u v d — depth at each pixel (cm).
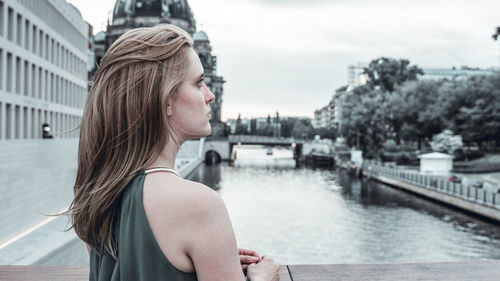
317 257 2542
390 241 2861
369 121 7538
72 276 239
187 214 112
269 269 149
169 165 127
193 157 10256
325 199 4781
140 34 127
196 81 132
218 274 112
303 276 216
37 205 1977
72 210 128
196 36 13050
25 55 3631
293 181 6625
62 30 4822
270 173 8056
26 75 3741
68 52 5019
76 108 5388
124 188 122
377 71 9188
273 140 12744
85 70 5856
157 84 123
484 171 5503
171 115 128
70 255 1570
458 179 4556
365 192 5275
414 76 9181
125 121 121
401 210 3969
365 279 212
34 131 3922
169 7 12412
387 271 223
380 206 4228
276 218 3731
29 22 3738
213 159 11300
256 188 5812
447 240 2833
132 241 115
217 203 115
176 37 129
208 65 13188
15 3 3394
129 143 122
